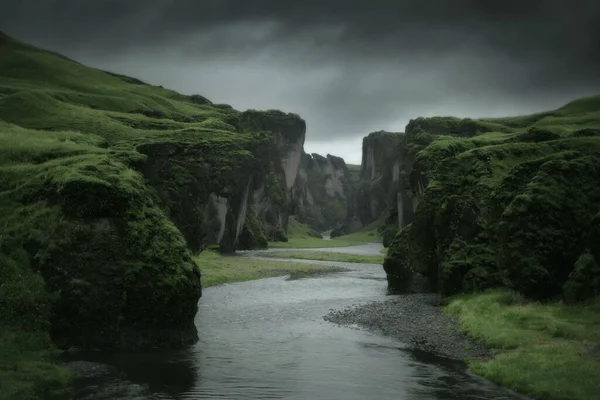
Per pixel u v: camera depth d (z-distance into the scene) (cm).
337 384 2742
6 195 3788
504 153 5700
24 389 2416
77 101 11988
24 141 4994
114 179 3850
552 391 2478
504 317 3869
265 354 3347
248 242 13900
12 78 13012
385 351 3450
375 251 14262
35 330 3144
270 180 17812
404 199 13050
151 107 13838
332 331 4044
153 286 3512
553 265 4062
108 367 2973
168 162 8700
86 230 3525
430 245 5856
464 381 2805
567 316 3616
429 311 4722
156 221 3922
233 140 11088
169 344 3509
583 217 4178
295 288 6419
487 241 5134
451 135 12938
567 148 5544
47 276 3347
